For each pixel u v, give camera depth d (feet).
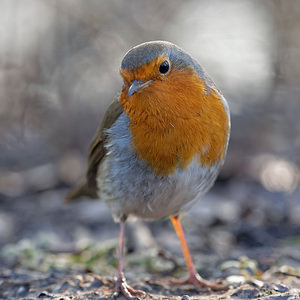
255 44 56.75
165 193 23.68
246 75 56.85
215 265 28.17
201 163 23.18
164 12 56.70
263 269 26.84
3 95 53.11
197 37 57.36
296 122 52.37
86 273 27.32
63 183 47.06
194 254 31.01
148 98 22.02
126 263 29.22
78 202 41.98
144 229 34.04
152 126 22.44
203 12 58.70
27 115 53.16
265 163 47.11
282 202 39.73
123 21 54.80
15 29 53.11
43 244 32.04
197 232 34.99
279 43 55.62
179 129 22.35
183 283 25.09
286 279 23.90
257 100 55.16
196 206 39.29
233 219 37.01
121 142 23.57
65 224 37.93
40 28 53.62
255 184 43.52
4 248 34.19
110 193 25.18
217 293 23.50
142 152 23.03
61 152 52.70
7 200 43.98
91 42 53.98
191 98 22.29
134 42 54.39
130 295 22.50
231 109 54.19
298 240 32.53
